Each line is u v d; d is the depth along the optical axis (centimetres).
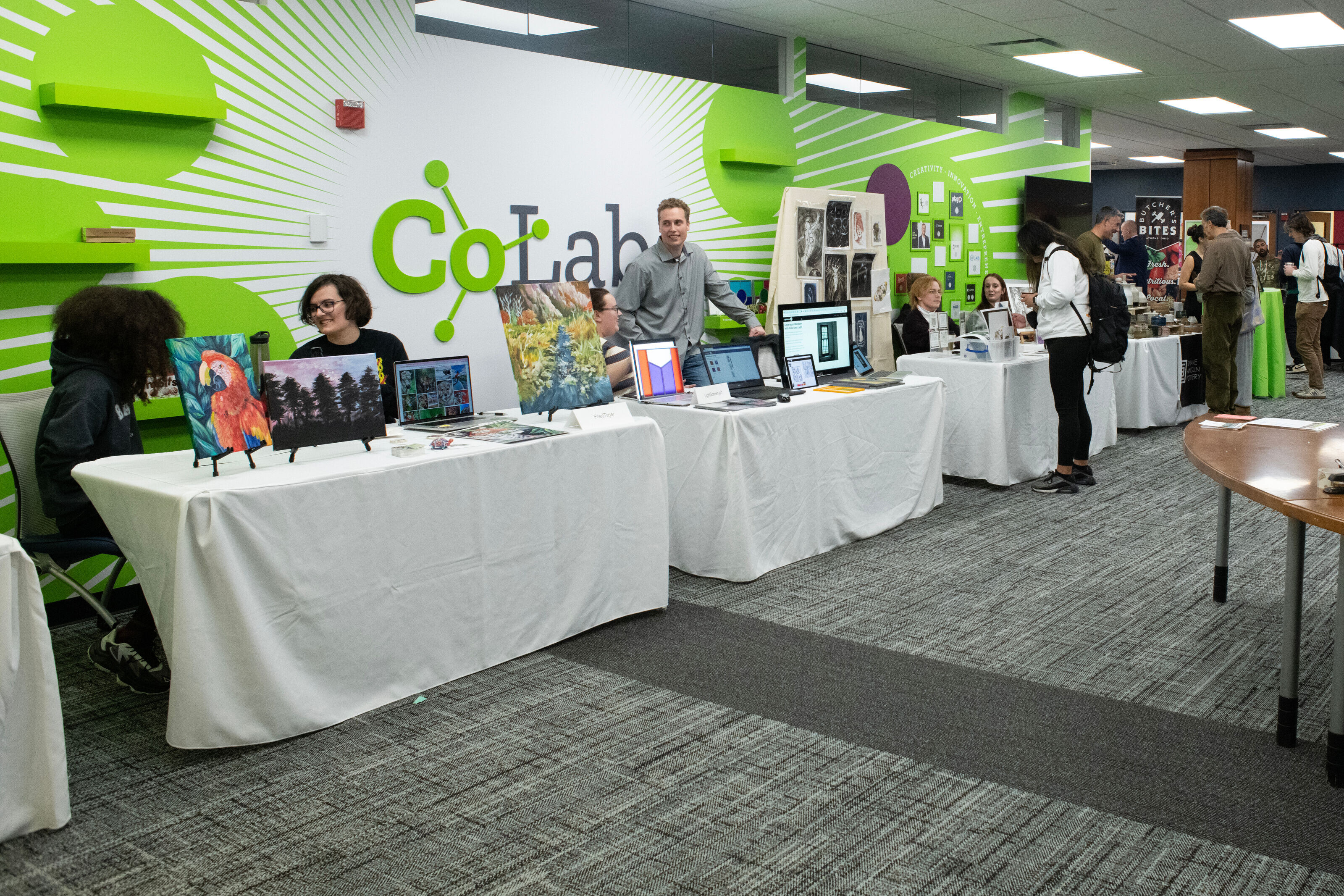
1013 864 199
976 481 573
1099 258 579
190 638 234
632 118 532
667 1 555
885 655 314
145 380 289
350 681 266
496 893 190
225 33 371
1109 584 385
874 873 196
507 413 360
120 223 350
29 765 210
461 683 291
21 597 207
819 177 676
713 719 267
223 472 258
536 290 338
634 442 340
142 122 352
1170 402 746
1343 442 298
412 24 430
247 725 245
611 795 227
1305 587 382
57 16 330
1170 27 648
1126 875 195
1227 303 704
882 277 699
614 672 300
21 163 326
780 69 657
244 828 213
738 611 356
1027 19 619
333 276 355
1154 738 255
